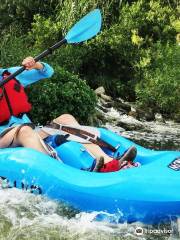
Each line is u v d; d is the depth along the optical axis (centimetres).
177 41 1267
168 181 419
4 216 445
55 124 520
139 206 417
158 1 1270
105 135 539
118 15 1256
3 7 1298
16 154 479
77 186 437
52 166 458
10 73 558
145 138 886
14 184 479
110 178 433
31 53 960
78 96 829
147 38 1233
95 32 598
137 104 1149
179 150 804
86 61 1220
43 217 446
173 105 1115
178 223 426
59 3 1195
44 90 801
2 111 531
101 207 430
